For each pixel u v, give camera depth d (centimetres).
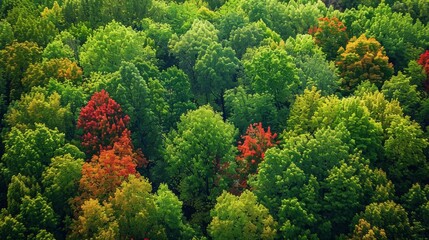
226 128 8356
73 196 7450
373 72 9825
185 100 9400
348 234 6869
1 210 7356
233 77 10262
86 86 9269
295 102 8800
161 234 6925
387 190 7144
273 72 9219
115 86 8775
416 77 9769
